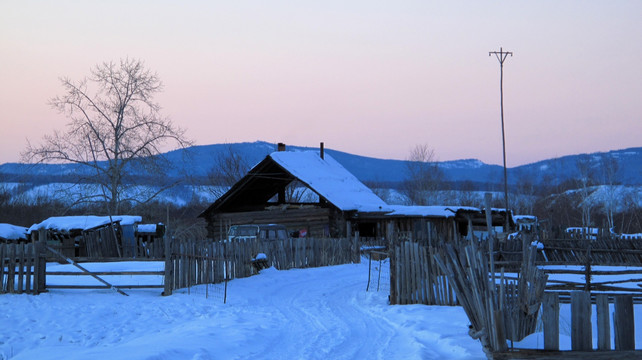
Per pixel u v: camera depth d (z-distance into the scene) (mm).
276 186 48562
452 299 14328
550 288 13953
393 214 42000
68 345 11672
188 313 15070
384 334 11609
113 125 42062
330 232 42812
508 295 9219
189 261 19562
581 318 7316
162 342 10625
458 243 14969
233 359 9523
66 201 40438
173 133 43094
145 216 43125
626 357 7047
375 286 20797
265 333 11945
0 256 17734
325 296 18891
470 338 10008
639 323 10453
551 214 68062
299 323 13422
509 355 7500
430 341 10297
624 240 23750
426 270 14812
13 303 16062
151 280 20469
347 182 47875
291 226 44281
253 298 18281
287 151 48438
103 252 28500
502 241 22219
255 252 26078
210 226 47125
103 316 14570
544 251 25031
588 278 13828
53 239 33781
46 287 17938
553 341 7383
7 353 11078
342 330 12305
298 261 29156
